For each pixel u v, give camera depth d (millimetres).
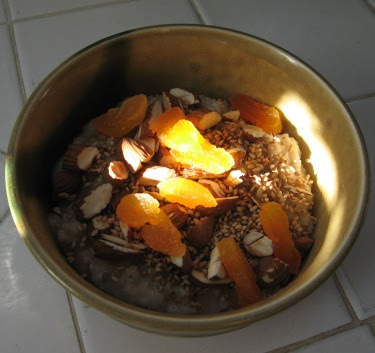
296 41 359
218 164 261
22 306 257
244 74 288
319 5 377
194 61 287
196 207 255
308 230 267
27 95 324
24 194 223
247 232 256
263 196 264
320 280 201
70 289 193
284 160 279
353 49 358
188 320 188
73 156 267
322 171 272
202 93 305
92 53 261
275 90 284
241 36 271
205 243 253
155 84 299
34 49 341
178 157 265
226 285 247
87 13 359
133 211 248
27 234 205
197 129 280
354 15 374
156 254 249
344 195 243
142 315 188
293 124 288
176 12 365
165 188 255
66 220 261
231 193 263
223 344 252
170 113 276
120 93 296
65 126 276
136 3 366
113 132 281
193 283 246
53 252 210
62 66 254
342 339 257
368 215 290
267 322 258
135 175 265
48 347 249
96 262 249
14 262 269
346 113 249
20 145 231
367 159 235
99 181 269
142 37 270
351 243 210
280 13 371
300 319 260
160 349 250
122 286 245
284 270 239
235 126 286
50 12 357
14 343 249
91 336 251
